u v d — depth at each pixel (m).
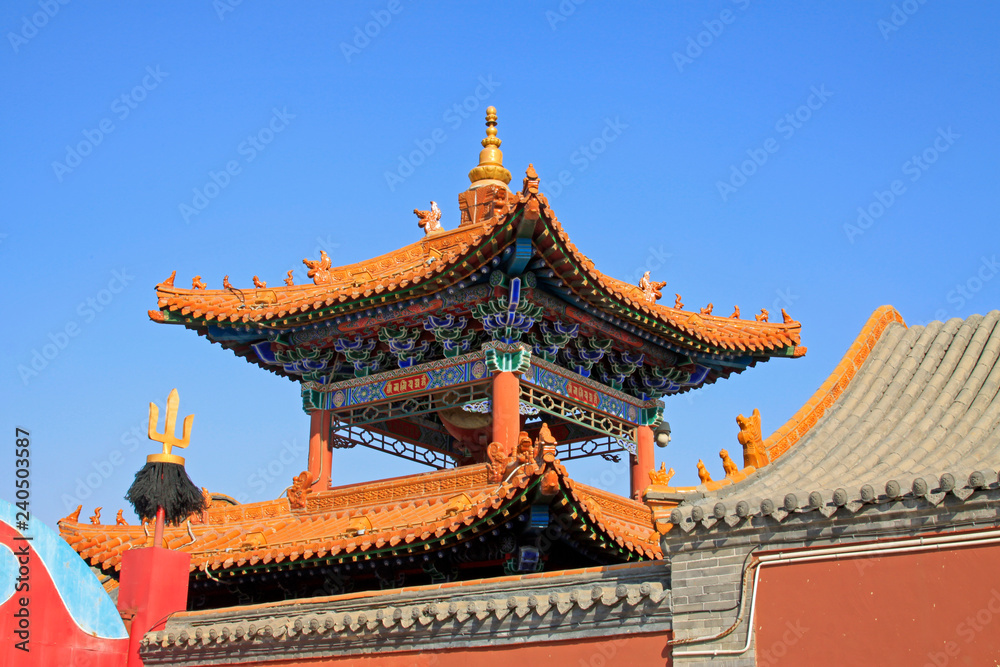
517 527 22.50
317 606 20.50
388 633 18.73
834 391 20.52
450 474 26.72
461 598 19.17
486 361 26.78
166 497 22.16
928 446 18.17
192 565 25.41
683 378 30.33
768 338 30.05
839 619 15.35
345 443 30.06
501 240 25.06
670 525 17.47
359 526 24.80
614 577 17.91
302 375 30.11
